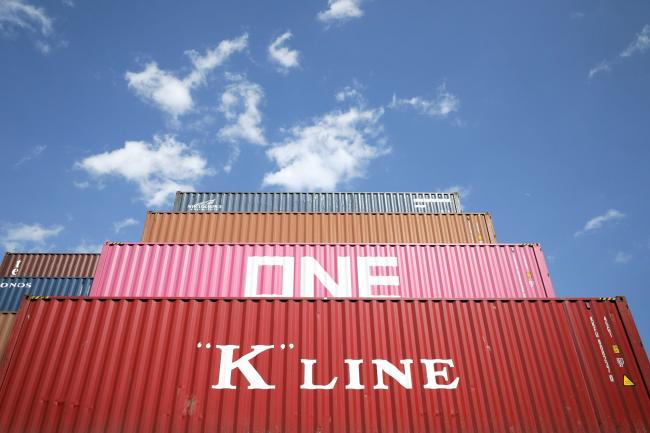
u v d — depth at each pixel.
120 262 12.60
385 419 8.53
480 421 8.55
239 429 8.35
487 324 9.63
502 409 8.69
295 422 8.46
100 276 12.36
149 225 16.38
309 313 9.68
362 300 9.86
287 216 16.78
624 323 9.66
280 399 8.70
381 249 13.24
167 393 8.69
